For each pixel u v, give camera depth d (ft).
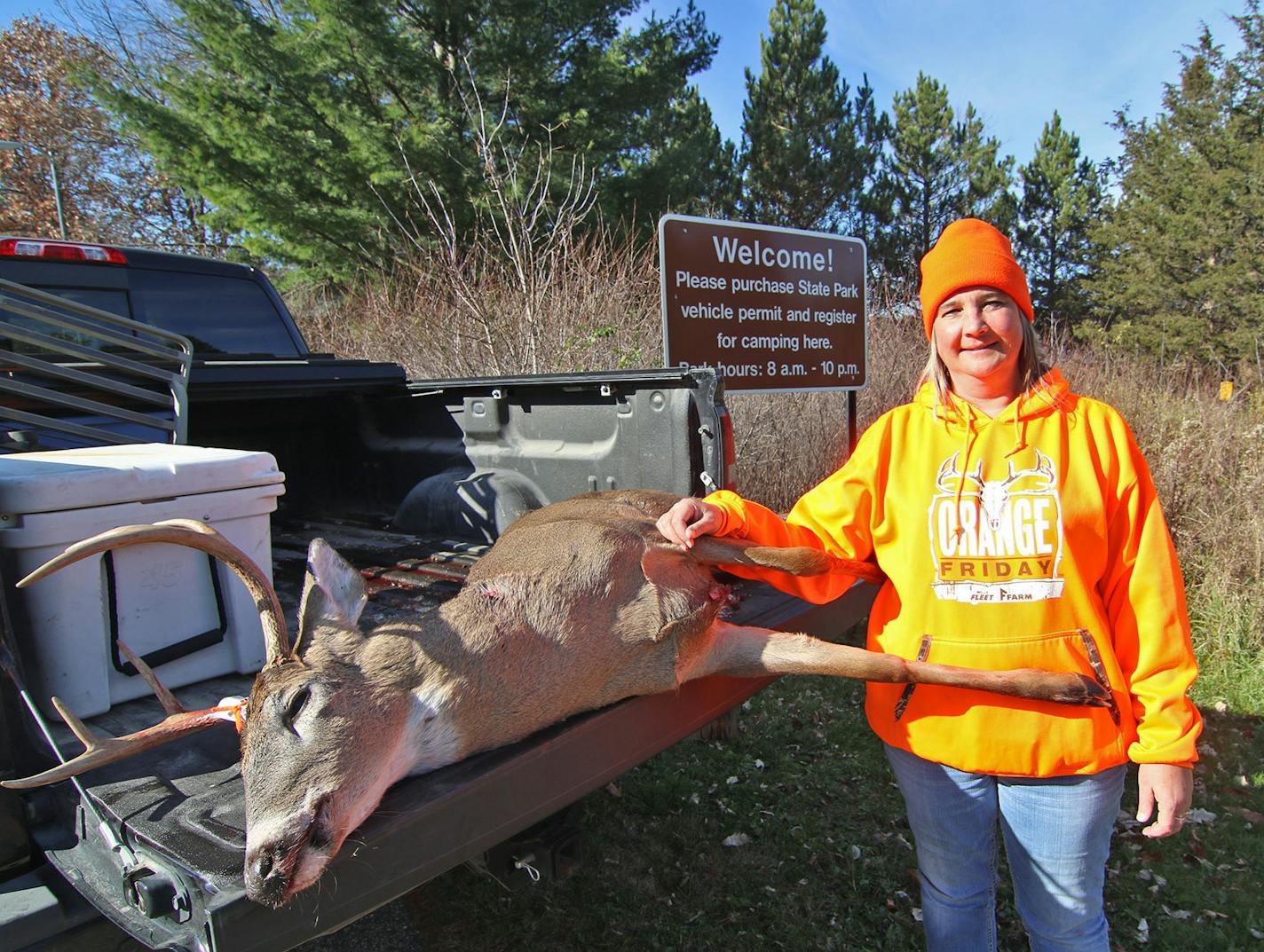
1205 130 60.49
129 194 77.10
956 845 7.49
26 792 6.32
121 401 12.52
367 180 41.37
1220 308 52.65
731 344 16.15
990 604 7.04
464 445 13.58
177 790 6.08
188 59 61.72
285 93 42.88
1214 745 15.01
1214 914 10.98
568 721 7.22
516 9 44.73
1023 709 6.89
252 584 6.13
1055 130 79.36
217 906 5.01
